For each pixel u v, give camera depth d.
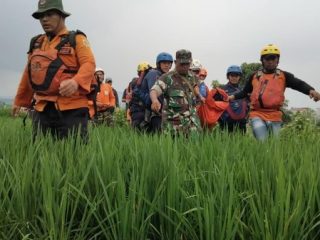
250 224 1.63
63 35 2.60
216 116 3.70
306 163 1.94
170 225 1.65
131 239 1.60
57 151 2.20
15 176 1.75
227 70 4.98
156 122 4.46
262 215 1.56
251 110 3.93
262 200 1.66
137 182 1.73
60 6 2.58
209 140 2.57
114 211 1.59
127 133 3.09
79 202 1.75
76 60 2.59
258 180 1.79
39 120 2.68
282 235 1.55
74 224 1.72
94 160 1.82
